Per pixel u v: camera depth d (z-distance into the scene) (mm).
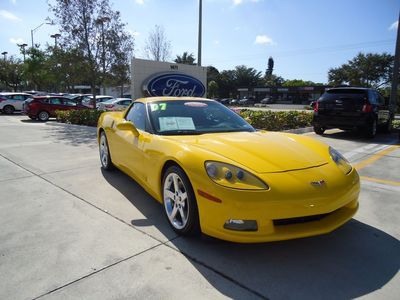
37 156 6539
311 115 12234
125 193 4230
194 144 3014
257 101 70688
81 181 4766
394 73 12008
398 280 2381
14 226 3254
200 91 12562
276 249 2814
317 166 2785
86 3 13383
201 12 14047
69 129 11422
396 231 3170
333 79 59344
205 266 2543
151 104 4082
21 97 21547
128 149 4066
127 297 2180
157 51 26547
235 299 2164
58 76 15141
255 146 2979
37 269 2500
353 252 2773
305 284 2330
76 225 3271
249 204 2416
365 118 9188
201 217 2666
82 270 2484
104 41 13820
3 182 4742
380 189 4465
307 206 2486
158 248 2811
